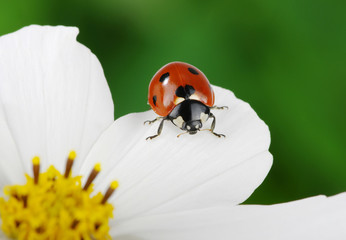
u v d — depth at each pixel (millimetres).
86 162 97
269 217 94
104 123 98
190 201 96
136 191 97
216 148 99
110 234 94
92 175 94
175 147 99
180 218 95
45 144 96
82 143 97
